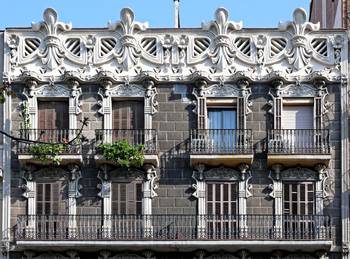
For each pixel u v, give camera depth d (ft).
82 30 208.85
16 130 205.77
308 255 202.59
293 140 203.72
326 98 206.49
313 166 204.23
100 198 204.13
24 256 202.18
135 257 202.49
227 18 208.74
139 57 208.23
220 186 204.64
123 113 206.80
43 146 201.36
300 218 202.90
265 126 205.87
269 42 208.44
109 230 202.39
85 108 206.59
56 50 208.44
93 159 204.74
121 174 204.85
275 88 206.28
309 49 208.13
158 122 206.08
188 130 205.77
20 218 202.39
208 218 203.21
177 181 204.64
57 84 207.00
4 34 208.64
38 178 204.74
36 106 206.59
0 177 204.44
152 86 206.59
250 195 203.92
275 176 204.13
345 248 201.98
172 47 208.13
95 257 202.80
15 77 207.00
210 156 202.39
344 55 207.51
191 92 206.80
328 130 204.64
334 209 203.82
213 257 202.49
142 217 203.10
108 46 208.74
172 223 203.10
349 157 204.74
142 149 202.49
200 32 208.95
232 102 206.59
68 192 204.13
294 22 208.23
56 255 202.39
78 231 202.18
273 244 200.23
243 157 202.28
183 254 202.69
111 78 205.98
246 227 202.49
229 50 208.23
